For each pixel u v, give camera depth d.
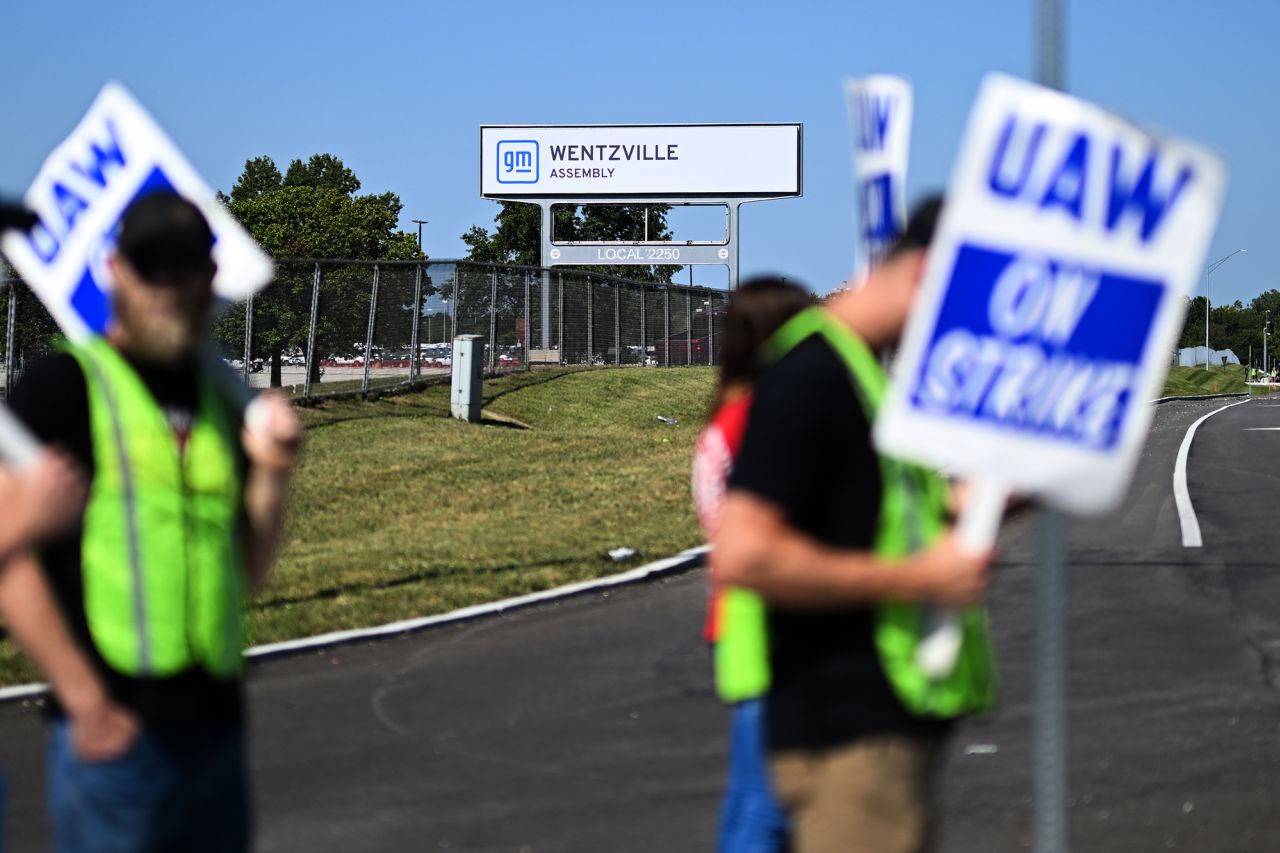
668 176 145.62
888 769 7.92
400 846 15.77
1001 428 7.25
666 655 25.58
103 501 8.02
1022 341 7.21
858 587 7.54
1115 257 7.25
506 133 145.88
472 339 66.12
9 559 7.51
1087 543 38.44
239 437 8.56
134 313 8.12
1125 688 22.34
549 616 29.52
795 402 7.74
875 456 7.81
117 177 9.18
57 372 8.11
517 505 44.50
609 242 146.12
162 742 8.02
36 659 7.72
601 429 73.44
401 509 43.44
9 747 20.16
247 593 8.88
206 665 8.20
